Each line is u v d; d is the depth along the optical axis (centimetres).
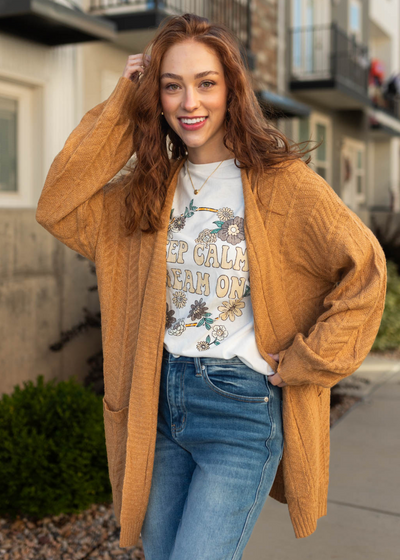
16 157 521
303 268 163
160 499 170
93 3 598
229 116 170
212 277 162
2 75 485
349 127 1395
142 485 169
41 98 529
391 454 374
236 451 161
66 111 554
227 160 171
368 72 1346
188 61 162
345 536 276
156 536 169
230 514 155
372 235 158
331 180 1302
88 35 504
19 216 386
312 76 1159
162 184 175
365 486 328
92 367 441
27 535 281
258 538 276
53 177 177
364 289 152
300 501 167
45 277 407
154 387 168
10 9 441
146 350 168
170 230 170
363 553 261
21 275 388
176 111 168
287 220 158
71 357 434
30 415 303
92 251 187
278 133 168
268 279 160
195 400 164
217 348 161
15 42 491
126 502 169
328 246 154
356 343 157
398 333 716
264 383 163
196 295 165
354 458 368
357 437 406
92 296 449
